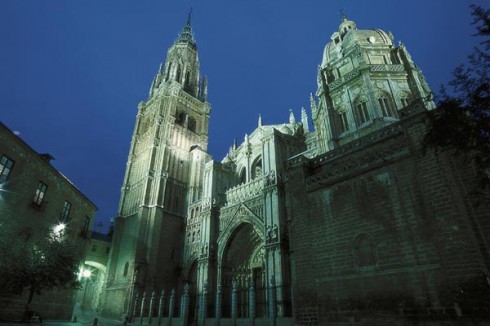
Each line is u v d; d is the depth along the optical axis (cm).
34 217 3023
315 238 2111
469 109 1156
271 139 4553
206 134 7525
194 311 4394
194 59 8938
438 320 1457
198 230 5422
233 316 3412
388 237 1767
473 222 1562
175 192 6100
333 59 4034
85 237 4097
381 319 1644
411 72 3366
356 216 1958
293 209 2342
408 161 1831
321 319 1880
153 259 5181
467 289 1409
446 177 1633
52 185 3347
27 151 2934
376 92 3291
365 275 1788
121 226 5984
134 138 7106
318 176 2283
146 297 4853
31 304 3022
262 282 4422
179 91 7381
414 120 1867
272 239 3756
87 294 6950
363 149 2205
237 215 4581
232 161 5988
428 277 1552
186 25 9544
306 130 5656
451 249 1510
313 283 2003
